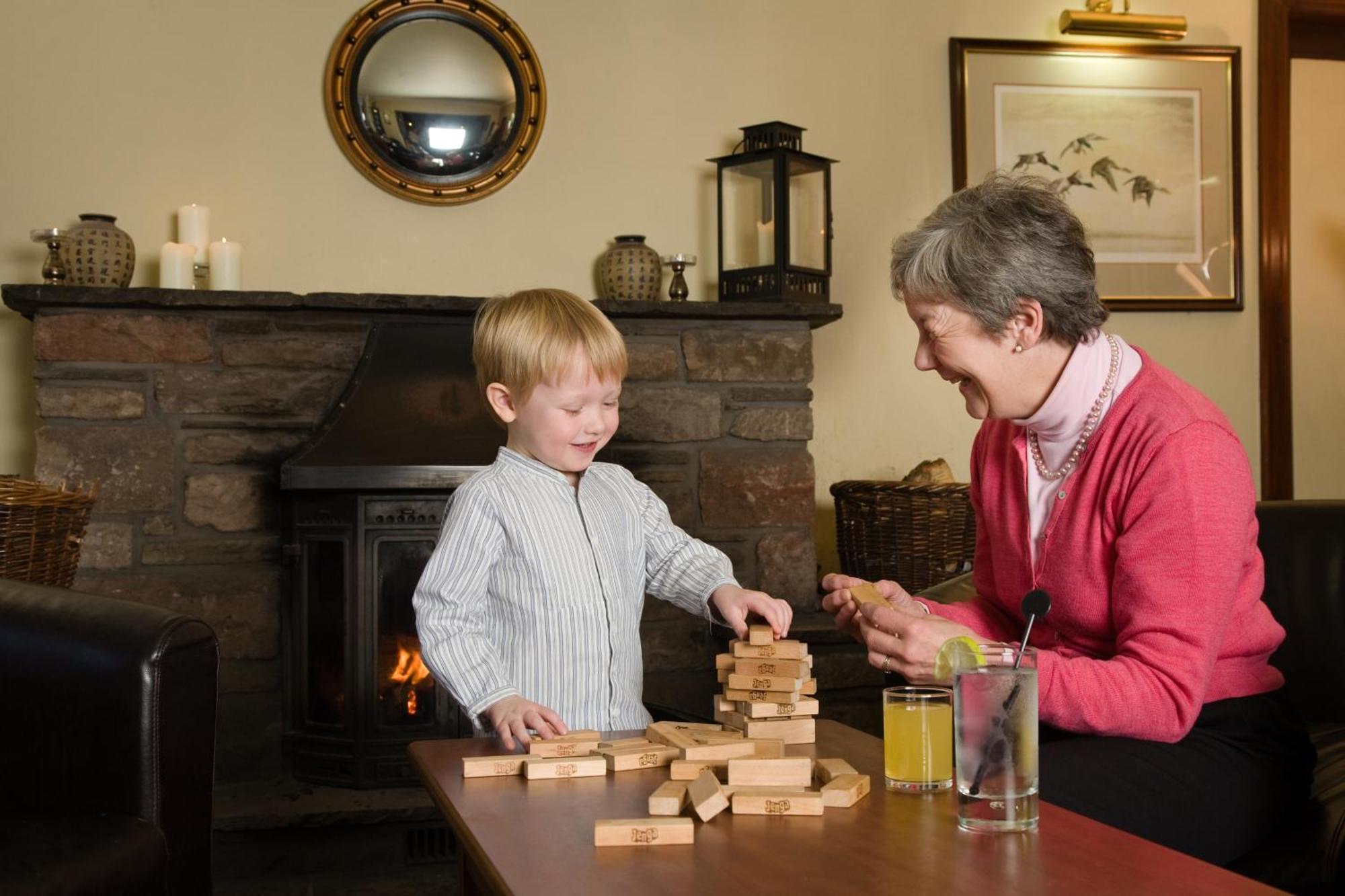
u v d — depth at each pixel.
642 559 1.69
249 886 2.52
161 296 2.73
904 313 3.60
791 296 3.12
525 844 0.94
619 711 1.59
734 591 1.52
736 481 3.10
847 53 3.55
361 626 2.64
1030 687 0.96
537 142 3.27
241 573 2.81
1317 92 4.09
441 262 3.26
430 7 3.18
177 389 2.79
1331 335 4.06
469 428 2.75
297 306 2.82
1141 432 1.40
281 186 3.16
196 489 2.80
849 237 3.56
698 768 1.12
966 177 3.59
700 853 0.91
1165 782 1.31
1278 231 3.79
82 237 2.81
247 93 3.13
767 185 3.14
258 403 2.84
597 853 0.92
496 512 1.55
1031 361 1.45
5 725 1.55
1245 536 1.38
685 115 3.43
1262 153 3.79
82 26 3.04
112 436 2.76
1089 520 1.44
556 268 3.34
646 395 3.06
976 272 1.39
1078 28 3.56
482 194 3.24
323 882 2.54
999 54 3.62
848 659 2.99
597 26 3.37
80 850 1.34
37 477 2.73
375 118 3.17
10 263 3.00
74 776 1.50
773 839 0.94
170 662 1.50
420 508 2.66
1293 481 3.99
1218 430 1.39
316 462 2.60
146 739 1.47
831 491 3.21
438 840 2.62
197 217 2.99
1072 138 3.65
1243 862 1.36
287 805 2.56
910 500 2.96
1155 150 3.70
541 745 1.20
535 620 1.55
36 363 2.73
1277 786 1.39
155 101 3.08
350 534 2.64
